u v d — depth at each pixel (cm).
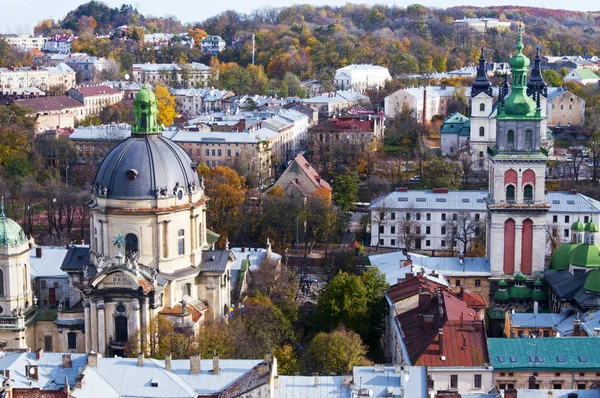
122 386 18925
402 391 18488
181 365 19688
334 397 18750
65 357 19662
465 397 19438
